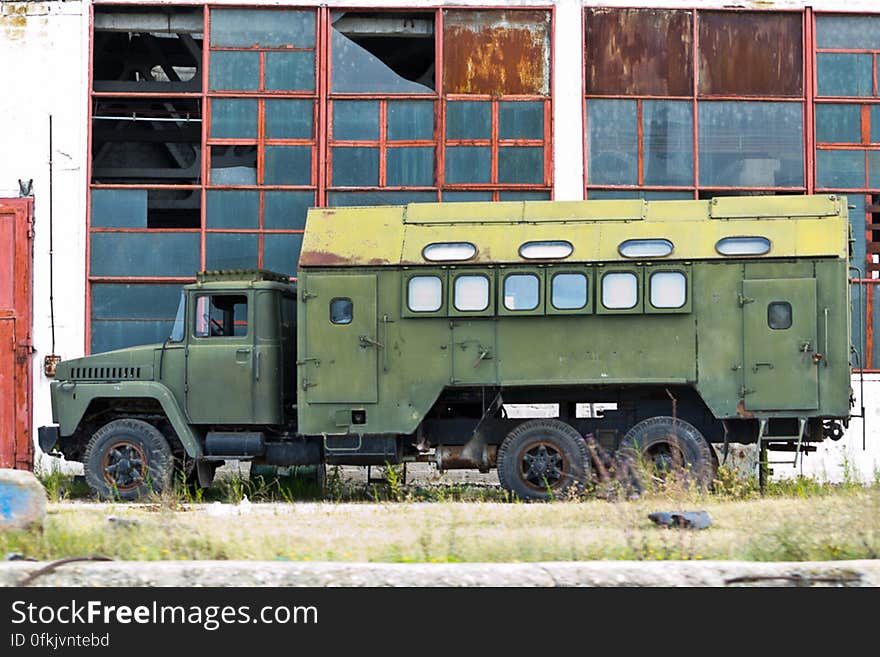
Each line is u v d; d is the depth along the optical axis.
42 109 37.44
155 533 19.94
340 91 37.84
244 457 30.47
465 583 15.84
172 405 30.50
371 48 40.28
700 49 37.91
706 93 37.84
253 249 37.59
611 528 21.28
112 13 38.06
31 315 37.03
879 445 36.47
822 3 37.91
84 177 37.38
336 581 15.92
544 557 18.28
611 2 37.84
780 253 28.72
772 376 28.64
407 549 18.95
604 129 37.75
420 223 30.12
